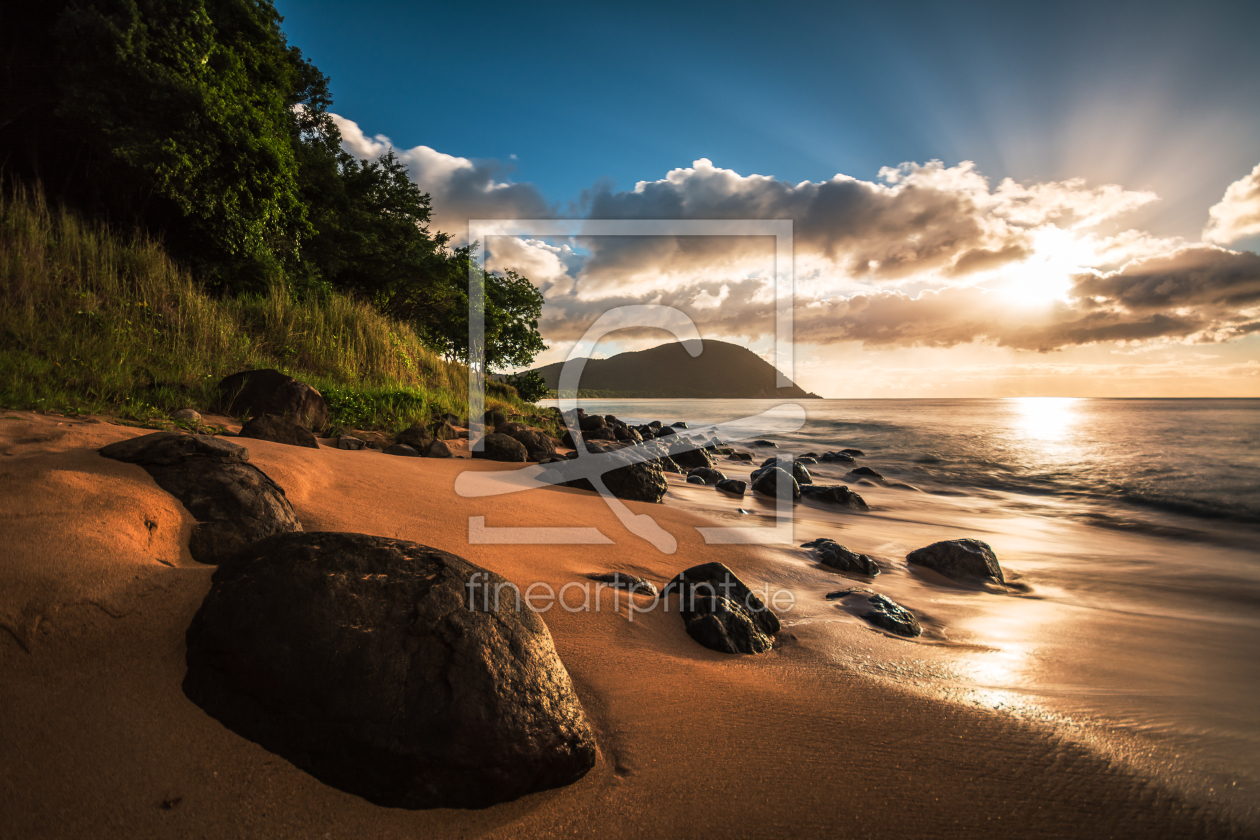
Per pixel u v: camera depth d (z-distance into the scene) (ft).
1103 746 7.35
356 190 65.31
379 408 29.78
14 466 8.91
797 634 11.46
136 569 7.19
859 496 31.14
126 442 10.14
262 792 5.38
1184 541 27.20
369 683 5.83
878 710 8.07
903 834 5.66
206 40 36.29
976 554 18.45
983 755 7.00
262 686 5.85
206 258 39.99
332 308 39.01
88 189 38.68
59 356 20.99
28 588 6.40
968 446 70.95
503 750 5.77
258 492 9.89
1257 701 9.33
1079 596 17.33
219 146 36.04
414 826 5.43
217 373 25.73
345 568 6.72
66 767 5.23
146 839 4.85
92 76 32.40
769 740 7.16
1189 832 5.82
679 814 5.84
